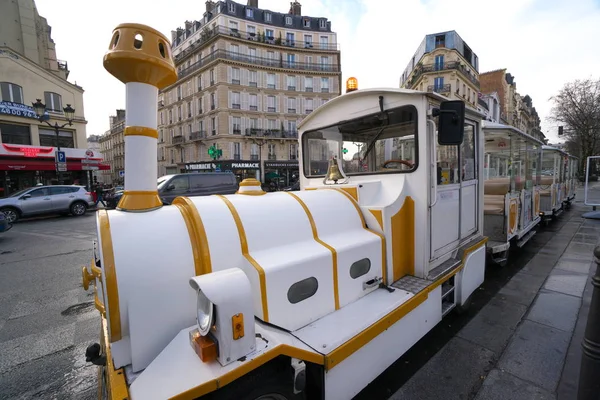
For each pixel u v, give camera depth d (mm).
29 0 21391
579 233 7699
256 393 1419
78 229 10344
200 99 33531
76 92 21234
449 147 3031
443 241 2938
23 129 18703
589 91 27375
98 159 20031
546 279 4578
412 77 37406
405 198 2658
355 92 2939
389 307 2094
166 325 1404
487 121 5012
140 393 1124
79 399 2381
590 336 1812
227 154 30922
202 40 32875
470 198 3525
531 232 6621
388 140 2826
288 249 1855
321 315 1933
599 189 19828
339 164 3230
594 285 1801
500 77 47500
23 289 4750
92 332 3418
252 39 32281
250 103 32094
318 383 1685
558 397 2174
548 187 8594
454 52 32406
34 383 2568
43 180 18766
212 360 1269
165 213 1620
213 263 1546
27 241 8383
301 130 3674
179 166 37031
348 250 2086
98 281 1728
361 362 1894
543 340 2924
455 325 3258
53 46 24359
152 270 1385
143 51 1491
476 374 2471
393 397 2230
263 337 1436
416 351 2811
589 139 27938
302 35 35938
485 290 4250
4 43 20359
